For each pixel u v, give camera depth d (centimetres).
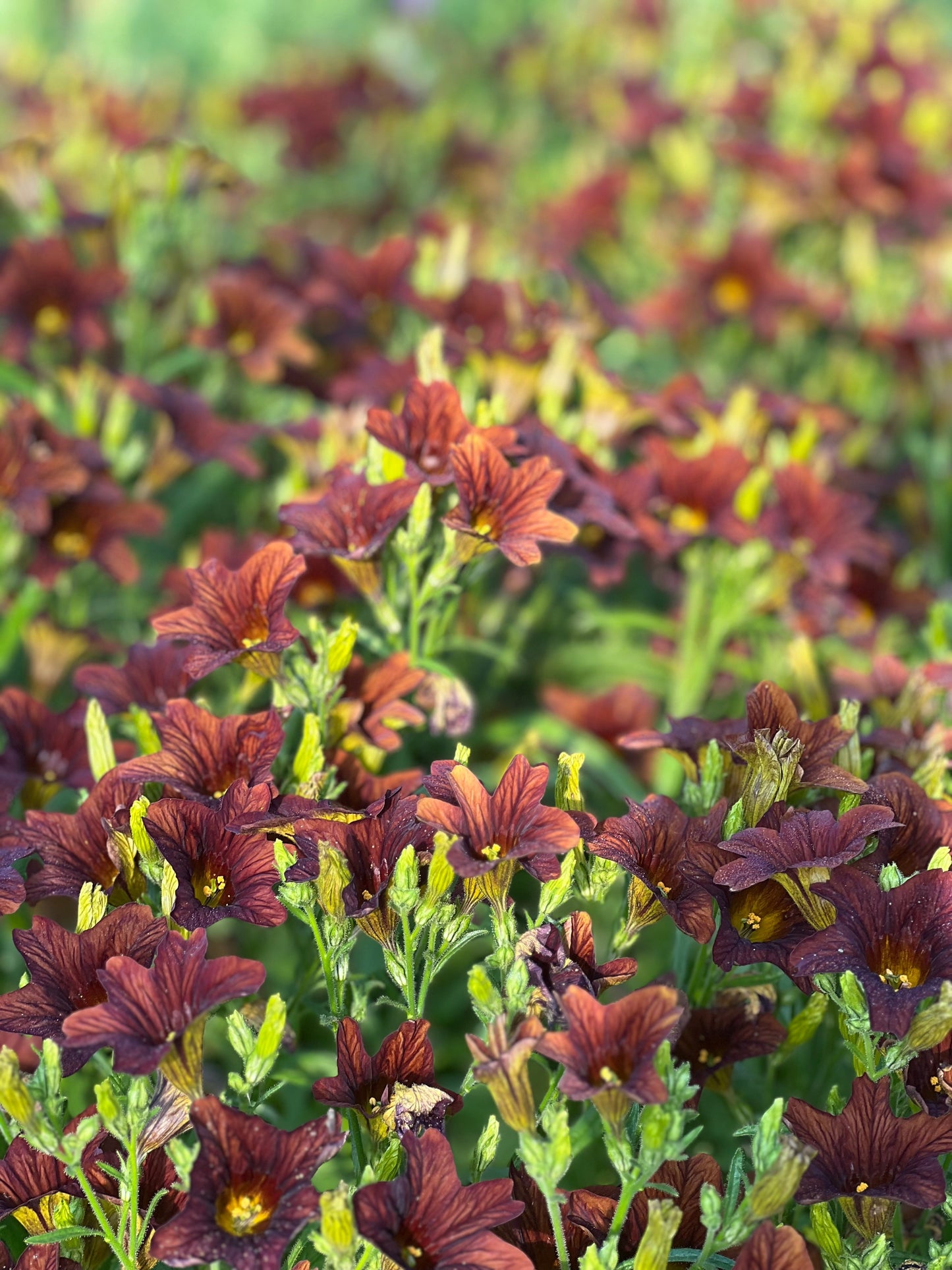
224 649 140
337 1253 129
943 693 151
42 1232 133
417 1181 131
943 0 444
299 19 554
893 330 230
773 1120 130
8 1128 134
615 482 159
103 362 201
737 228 256
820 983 135
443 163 329
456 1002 156
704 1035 140
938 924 134
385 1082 135
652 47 360
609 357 259
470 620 166
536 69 369
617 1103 130
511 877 135
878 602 177
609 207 286
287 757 144
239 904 135
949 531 214
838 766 140
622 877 156
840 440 205
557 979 134
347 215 319
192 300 224
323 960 136
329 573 158
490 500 144
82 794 144
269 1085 143
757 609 166
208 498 213
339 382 179
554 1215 131
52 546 162
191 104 380
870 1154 134
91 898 135
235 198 298
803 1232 140
